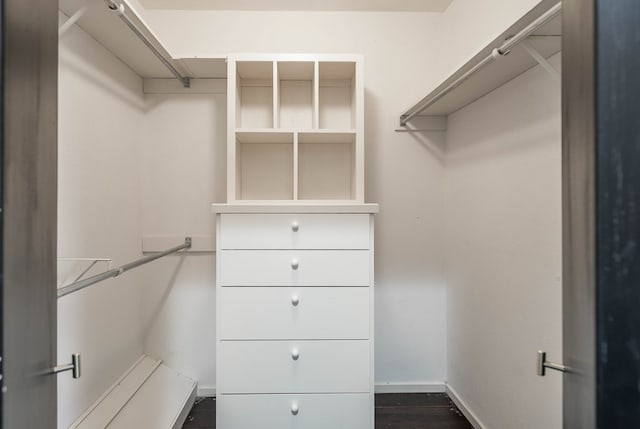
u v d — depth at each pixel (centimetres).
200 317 195
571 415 50
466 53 174
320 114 188
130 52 159
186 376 193
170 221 193
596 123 41
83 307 137
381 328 199
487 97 157
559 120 115
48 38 53
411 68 197
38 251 51
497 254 149
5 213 43
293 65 166
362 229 148
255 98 187
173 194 193
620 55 40
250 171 188
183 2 185
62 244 125
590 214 43
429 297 199
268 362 146
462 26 178
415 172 198
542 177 122
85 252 139
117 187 165
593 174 42
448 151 196
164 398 170
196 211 194
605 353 40
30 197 48
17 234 45
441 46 197
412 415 178
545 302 121
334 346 147
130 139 178
